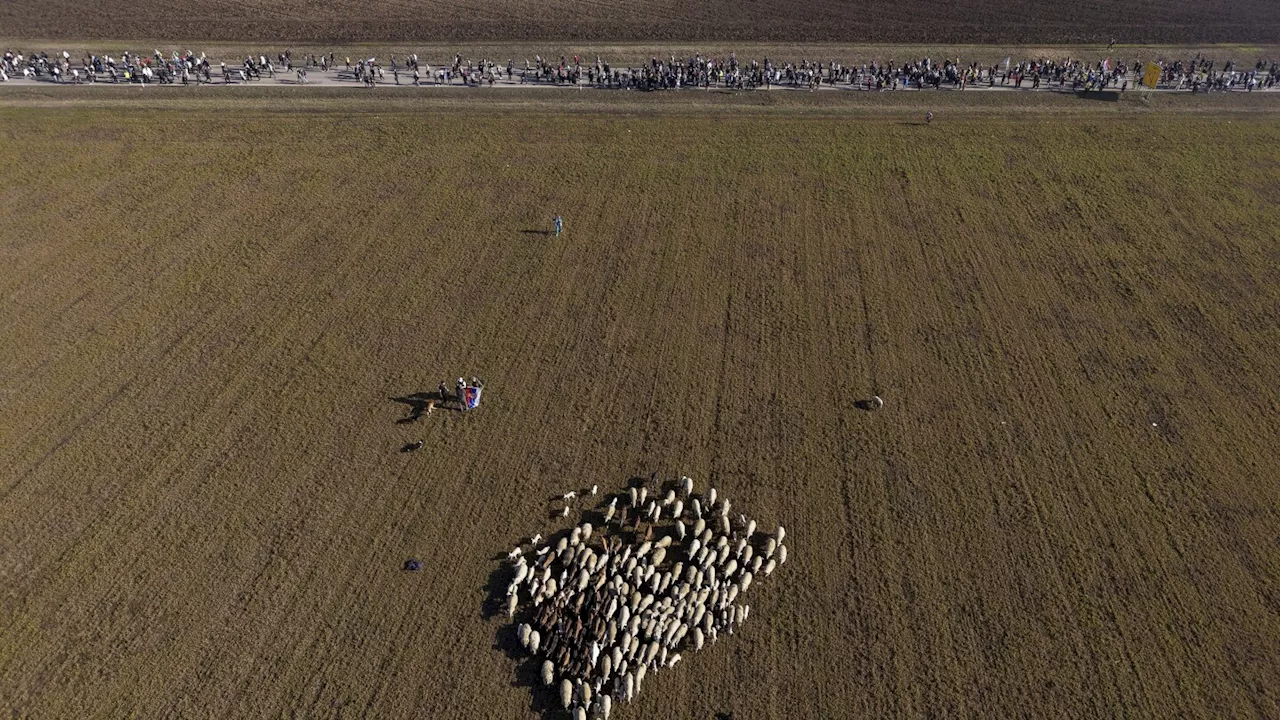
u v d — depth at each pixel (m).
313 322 51.47
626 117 78.69
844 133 76.06
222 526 38.16
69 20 101.44
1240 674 32.78
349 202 64.06
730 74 85.81
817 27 104.25
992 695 32.12
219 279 55.16
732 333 51.09
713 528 38.69
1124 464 41.88
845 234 60.97
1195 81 85.12
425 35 100.19
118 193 64.44
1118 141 74.31
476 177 67.88
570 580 35.66
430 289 54.66
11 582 35.44
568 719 31.41
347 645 33.47
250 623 34.12
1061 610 35.09
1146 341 50.28
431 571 36.44
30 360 47.84
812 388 46.88
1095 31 103.44
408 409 45.03
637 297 54.19
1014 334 50.94
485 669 32.88
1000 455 42.47
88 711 31.02
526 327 51.38
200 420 44.06
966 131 76.50
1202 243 59.53
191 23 101.94
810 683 32.56
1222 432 43.75
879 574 36.56
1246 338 50.41
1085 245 59.44
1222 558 37.16
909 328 51.50
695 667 33.09
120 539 37.44
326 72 88.06
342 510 39.06
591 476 41.09
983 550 37.59
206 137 73.12
